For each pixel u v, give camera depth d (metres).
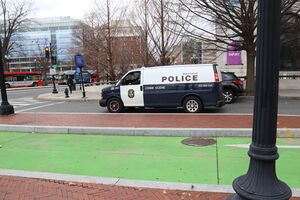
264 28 3.50
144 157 7.40
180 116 12.73
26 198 5.14
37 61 86.88
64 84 70.06
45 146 8.76
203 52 26.11
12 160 7.50
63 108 17.91
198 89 13.81
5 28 63.31
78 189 5.44
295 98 19.55
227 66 27.78
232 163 6.78
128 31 31.16
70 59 89.44
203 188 5.30
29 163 7.21
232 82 17.62
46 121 12.25
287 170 6.28
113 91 14.92
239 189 3.80
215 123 10.73
